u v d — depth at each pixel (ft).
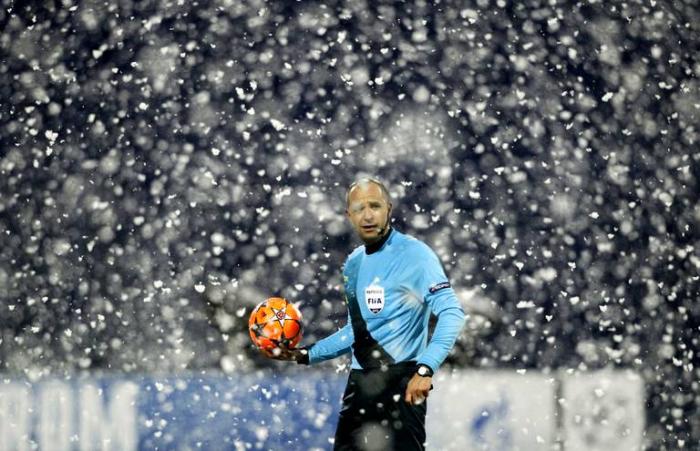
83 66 69.31
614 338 56.70
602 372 46.57
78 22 70.18
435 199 73.20
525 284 62.34
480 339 58.18
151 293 66.44
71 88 68.18
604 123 64.13
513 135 70.13
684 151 61.05
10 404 45.78
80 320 62.03
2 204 64.13
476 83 74.08
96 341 60.59
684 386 52.95
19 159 65.05
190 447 46.01
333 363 48.80
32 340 57.82
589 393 43.80
